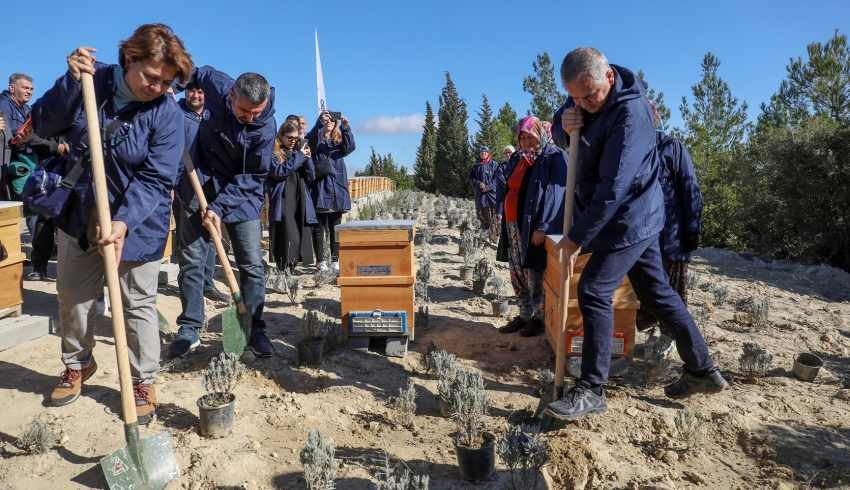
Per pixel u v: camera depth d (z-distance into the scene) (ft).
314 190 25.77
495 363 15.60
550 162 16.11
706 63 75.97
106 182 10.18
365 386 13.79
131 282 10.88
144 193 10.31
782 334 19.20
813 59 64.75
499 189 25.59
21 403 11.64
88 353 11.85
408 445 11.12
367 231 15.66
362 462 10.39
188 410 11.81
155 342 11.34
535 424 11.76
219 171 14.33
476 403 10.71
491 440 10.39
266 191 24.23
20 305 15.51
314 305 20.56
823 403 13.43
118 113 10.18
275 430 11.39
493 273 27.35
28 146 18.65
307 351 14.47
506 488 9.75
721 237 65.67
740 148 69.41
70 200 10.26
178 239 14.87
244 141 13.87
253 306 14.73
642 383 14.26
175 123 10.70
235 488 9.43
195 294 14.90
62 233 10.71
